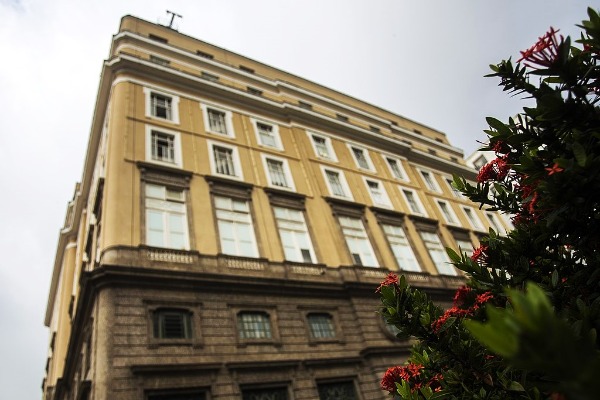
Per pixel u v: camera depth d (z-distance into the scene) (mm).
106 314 10711
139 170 15055
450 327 3277
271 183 19016
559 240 3146
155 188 15102
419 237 23016
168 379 10320
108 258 12125
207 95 20812
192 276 12602
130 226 13297
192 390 10492
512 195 3670
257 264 14844
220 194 16516
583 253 3029
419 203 25953
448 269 22734
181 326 11727
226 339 12031
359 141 26797
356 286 16062
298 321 13984
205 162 17438
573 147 2381
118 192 13867
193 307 12195
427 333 3266
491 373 3021
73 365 17391
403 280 3582
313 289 15109
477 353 3123
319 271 16312
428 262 21734
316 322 14578
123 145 15469
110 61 18906
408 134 33531
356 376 13523
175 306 11891
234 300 13141
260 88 25219
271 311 13680
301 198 19203
